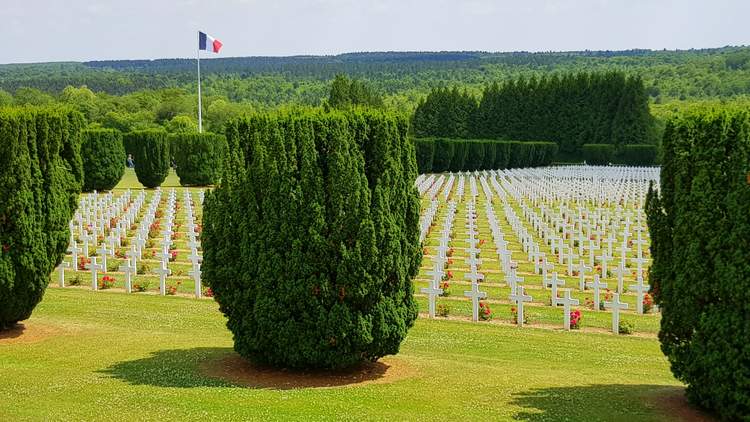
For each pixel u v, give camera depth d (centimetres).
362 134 1285
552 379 1329
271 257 1262
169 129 10562
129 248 2823
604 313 1956
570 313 1816
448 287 2148
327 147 1270
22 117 1505
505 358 1545
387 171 1277
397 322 1292
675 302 1114
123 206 3900
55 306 1917
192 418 1088
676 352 1128
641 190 4544
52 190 1566
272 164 1264
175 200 4103
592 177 5981
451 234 3180
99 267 2161
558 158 9388
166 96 13800
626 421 1087
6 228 1519
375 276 1254
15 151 1499
